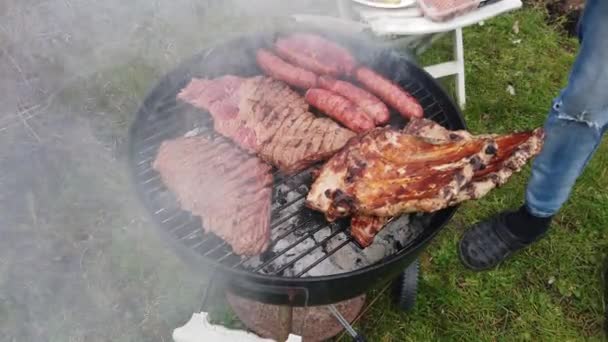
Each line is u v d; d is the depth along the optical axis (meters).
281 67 0.97
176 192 0.80
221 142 0.87
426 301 1.04
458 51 1.33
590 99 0.76
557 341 1.00
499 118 1.37
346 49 1.02
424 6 1.10
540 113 1.38
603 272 1.08
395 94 0.91
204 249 0.76
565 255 1.12
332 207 0.72
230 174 0.81
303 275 0.80
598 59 0.72
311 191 0.74
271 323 0.99
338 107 0.90
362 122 0.88
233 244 0.74
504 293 1.06
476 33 1.56
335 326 0.99
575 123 0.80
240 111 0.90
